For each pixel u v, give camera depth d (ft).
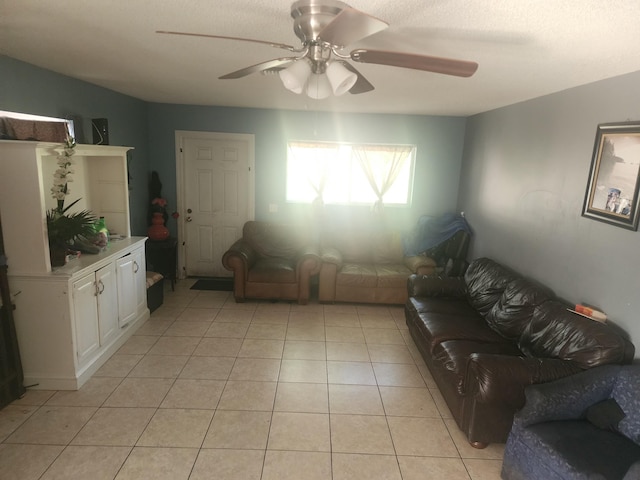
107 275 10.69
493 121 14.19
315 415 8.89
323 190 17.57
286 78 5.47
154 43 7.47
